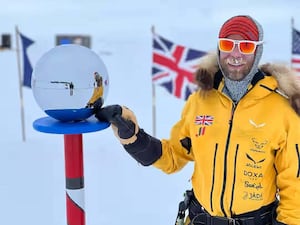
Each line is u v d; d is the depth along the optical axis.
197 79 1.64
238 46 1.49
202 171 1.64
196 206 1.73
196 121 1.65
